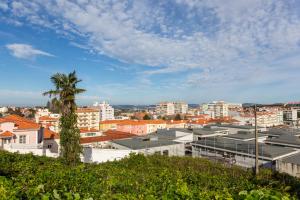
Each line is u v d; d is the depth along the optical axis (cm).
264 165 3012
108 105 16188
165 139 4603
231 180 1463
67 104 2461
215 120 10869
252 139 4350
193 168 2139
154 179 1168
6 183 627
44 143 4106
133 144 3838
